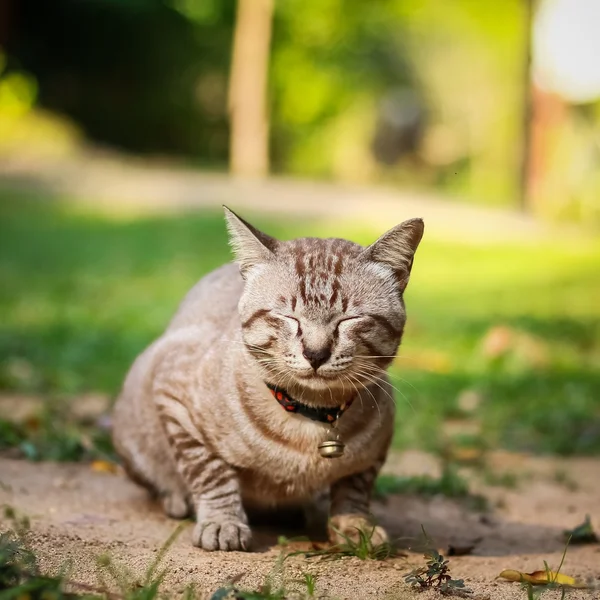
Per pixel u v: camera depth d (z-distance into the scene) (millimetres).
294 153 33156
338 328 4086
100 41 30641
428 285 17172
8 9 27750
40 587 3236
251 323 4188
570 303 15625
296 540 4531
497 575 4148
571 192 28641
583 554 4730
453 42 38031
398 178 34969
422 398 8977
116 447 5133
